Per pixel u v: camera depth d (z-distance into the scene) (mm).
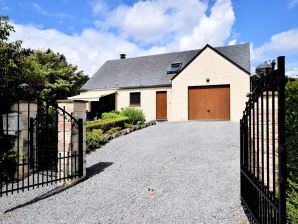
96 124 11508
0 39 7398
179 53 24953
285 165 2354
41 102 6828
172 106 19812
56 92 29234
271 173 4391
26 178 6297
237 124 14352
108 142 10453
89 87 25578
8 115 6383
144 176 5949
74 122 5801
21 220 3941
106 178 5934
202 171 6086
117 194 4945
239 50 21109
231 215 3920
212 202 4414
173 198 4660
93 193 5043
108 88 24062
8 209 4352
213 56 18594
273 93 2615
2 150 6438
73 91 31922
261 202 3182
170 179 5664
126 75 25000
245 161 4035
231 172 5898
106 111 24391
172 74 22344
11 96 6641
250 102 3678
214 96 18609
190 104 19344
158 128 14344
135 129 13969
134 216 4020
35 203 4598
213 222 3738
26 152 6551
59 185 5605
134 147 9242
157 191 5023
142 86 22359
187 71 19406
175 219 3875
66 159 5820
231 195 4656
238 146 8508
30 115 6762
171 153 8016
